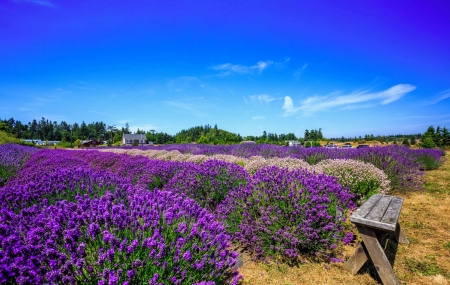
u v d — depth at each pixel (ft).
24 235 7.20
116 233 7.20
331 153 33.86
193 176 16.29
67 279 5.48
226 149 51.96
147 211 8.49
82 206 8.82
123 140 310.86
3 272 5.19
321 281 8.57
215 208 14.97
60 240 6.73
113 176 15.85
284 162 23.09
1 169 27.55
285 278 8.77
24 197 10.59
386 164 22.63
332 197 11.67
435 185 22.90
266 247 10.32
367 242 8.21
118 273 5.78
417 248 10.69
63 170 15.62
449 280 8.43
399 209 9.30
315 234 9.60
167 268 6.59
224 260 7.73
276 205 10.97
